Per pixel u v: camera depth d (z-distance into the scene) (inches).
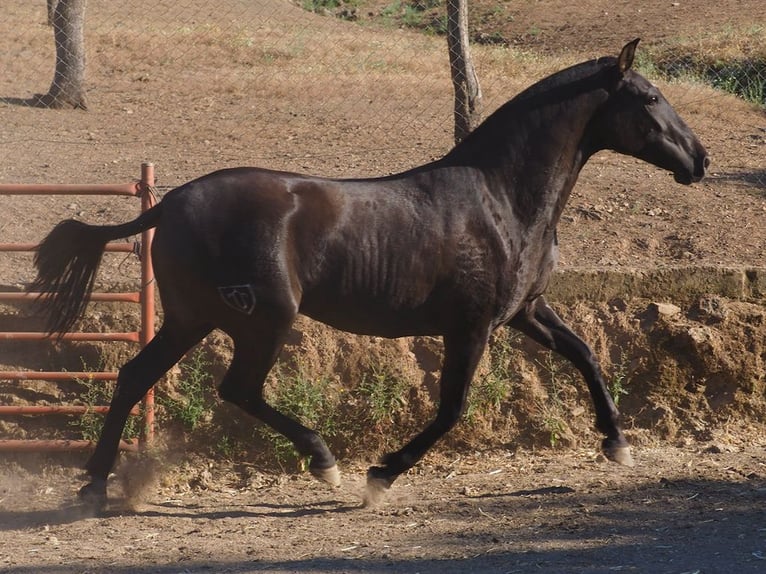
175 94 708.0
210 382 396.5
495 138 324.2
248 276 307.6
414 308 318.3
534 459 391.2
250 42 877.2
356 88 718.5
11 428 386.3
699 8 1125.7
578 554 278.7
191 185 317.1
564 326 349.4
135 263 434.3
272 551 291.6
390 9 1216.2
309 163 538.3
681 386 413.1
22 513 346.6
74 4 658.8
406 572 266.8
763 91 751.1
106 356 398.0
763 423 410.3
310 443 330.0
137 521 331.9
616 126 324.5
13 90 712.4
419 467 388.2
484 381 402.0
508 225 319.0
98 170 527.2
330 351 403.5
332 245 312.2
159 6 1033.5
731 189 512.7
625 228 473.1
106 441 334.6
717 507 320.2
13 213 472.1
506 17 1186.6
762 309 420.5
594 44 1026.1
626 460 349.7
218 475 383.2
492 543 292.0
